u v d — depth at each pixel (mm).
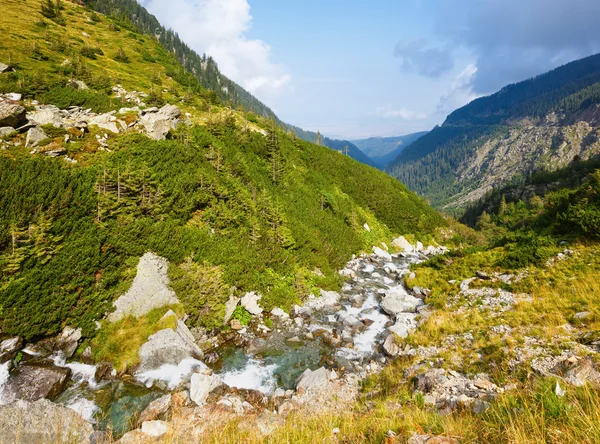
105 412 11320
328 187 46500
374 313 21625
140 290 16094
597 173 21469
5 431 7914
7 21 52594
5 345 12070
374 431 6770
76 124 25875
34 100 29953
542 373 9195
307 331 19125
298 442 7090
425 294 21953
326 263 28047
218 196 25234
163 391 12750
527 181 129250
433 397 9969
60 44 51375
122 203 19281
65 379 12328
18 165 18375
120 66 58531
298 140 55406
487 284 18109
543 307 13633
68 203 17156
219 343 17016
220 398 12320
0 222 14172
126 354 13836
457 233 55062
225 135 39531
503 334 12695
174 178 23812
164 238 18422
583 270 15570
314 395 12688
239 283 19797
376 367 14945
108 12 112938
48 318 13164
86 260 15125
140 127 30297
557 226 20969
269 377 14656
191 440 8023
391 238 45531
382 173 62875
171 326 15281
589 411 4781
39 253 14133
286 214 31094
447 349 13234
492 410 6535
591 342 10336
